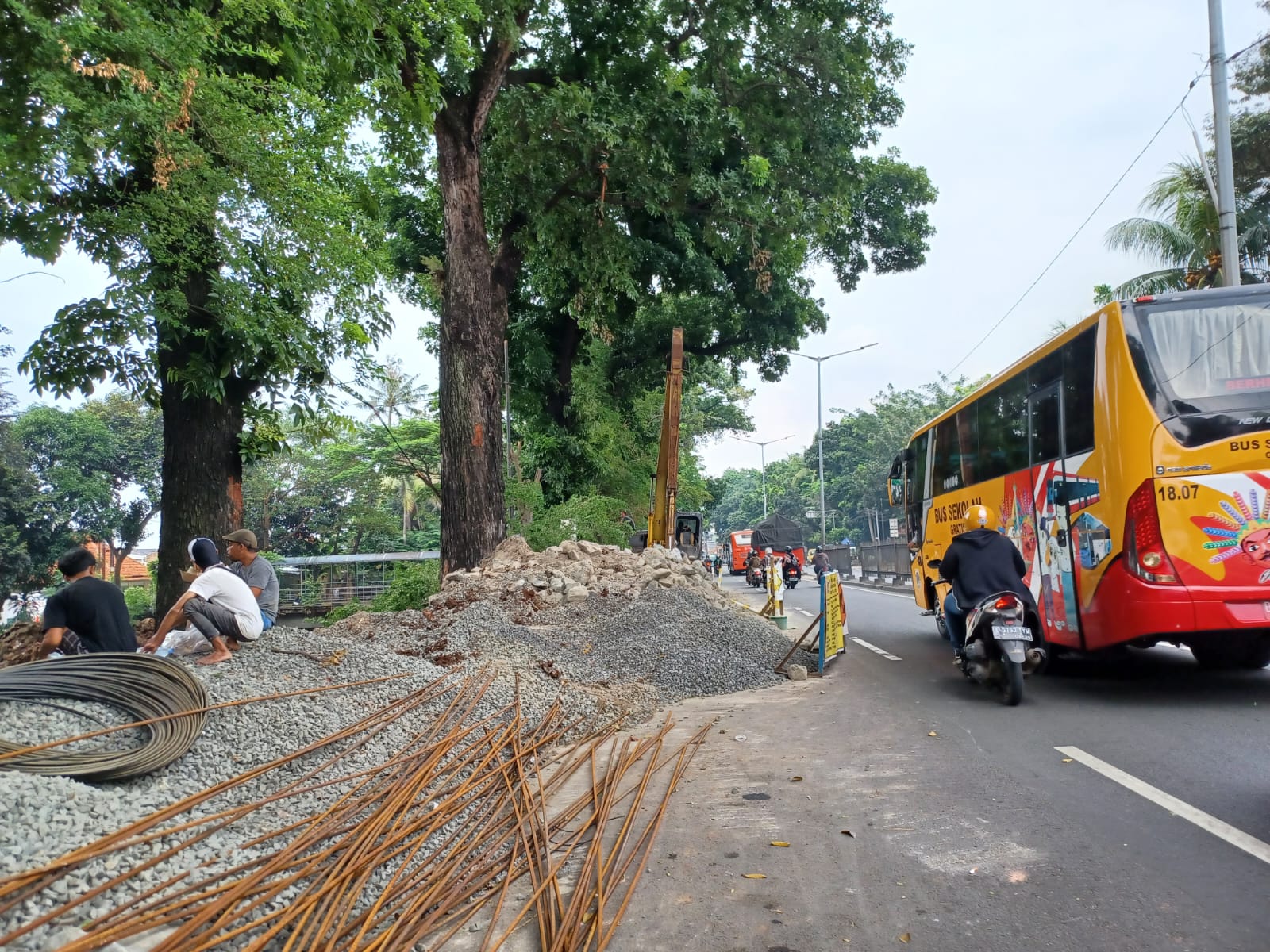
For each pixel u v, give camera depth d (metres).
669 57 19.86
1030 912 3.33
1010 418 9.48
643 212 21.67
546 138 17.20
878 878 3.75
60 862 2.93
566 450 27.73
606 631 10.45
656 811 4.83
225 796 4.05
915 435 13.62
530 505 23.88
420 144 13.50
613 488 30.27
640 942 3.26
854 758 5.86
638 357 30.22
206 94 8.85
